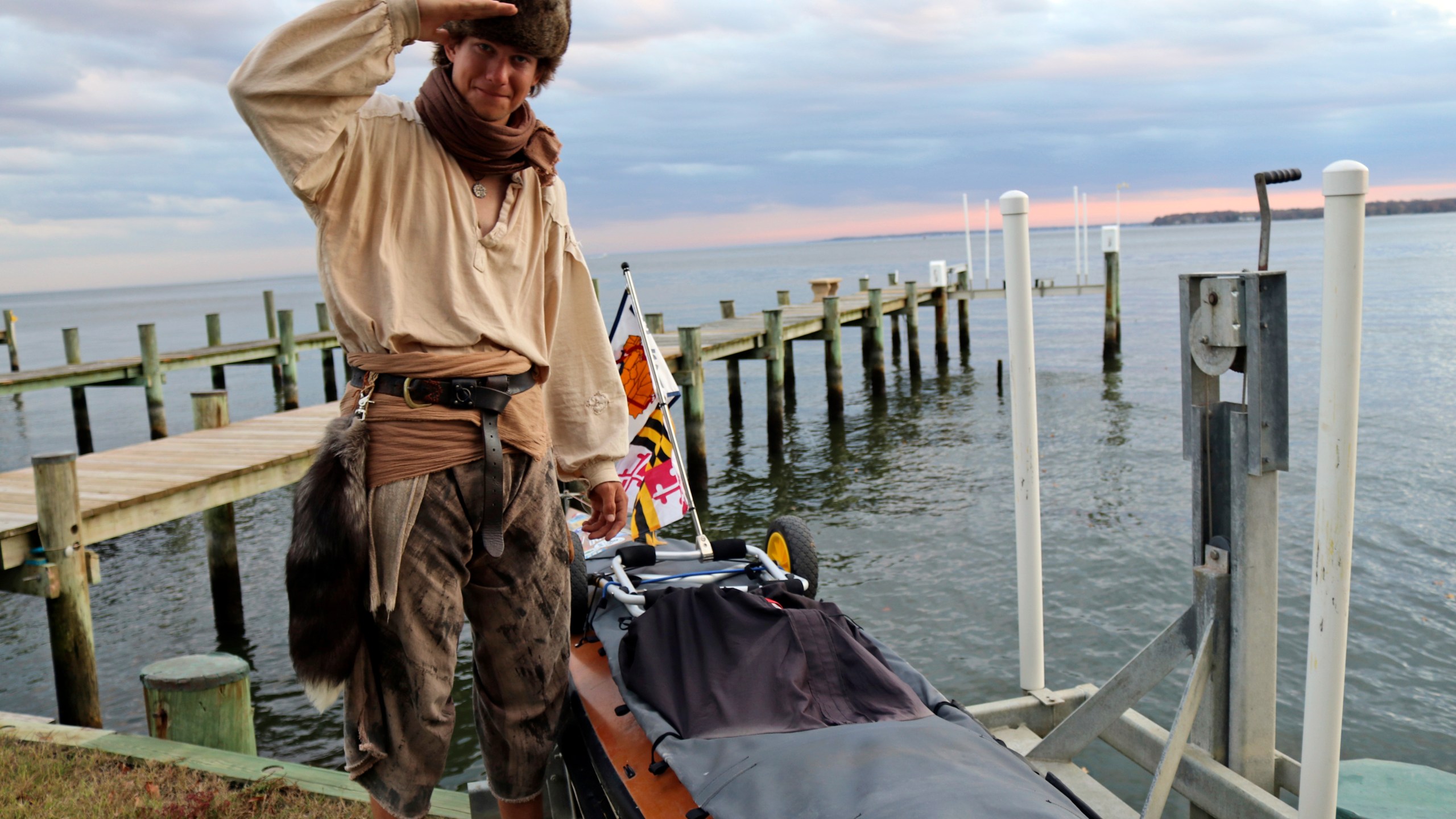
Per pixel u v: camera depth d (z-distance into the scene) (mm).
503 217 1839
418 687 1794
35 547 5883
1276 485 2631
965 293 24781
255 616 8594
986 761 1996
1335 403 2182
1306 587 7637
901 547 9367
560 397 2166
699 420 12641
